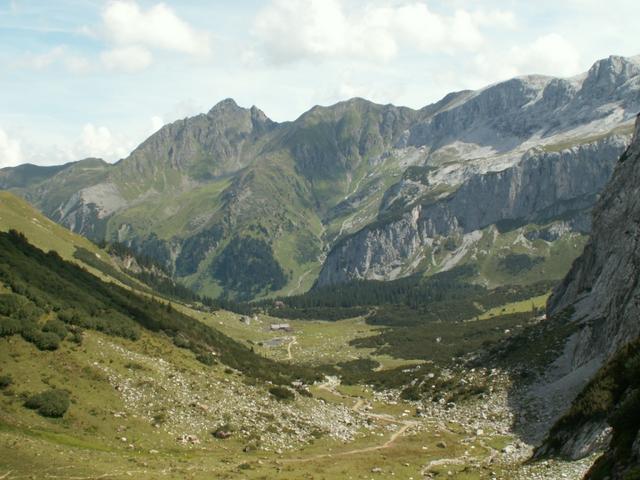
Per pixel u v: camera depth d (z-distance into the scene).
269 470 54.31
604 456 36.91
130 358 77.06
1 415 54.56
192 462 55.09
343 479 53.44
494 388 97.19
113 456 52.53
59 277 96.81
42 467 45.59
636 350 51.09
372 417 95.62
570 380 85.69
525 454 65.69
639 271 85.25
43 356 66.88
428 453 69.81
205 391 77.19
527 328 119.31
